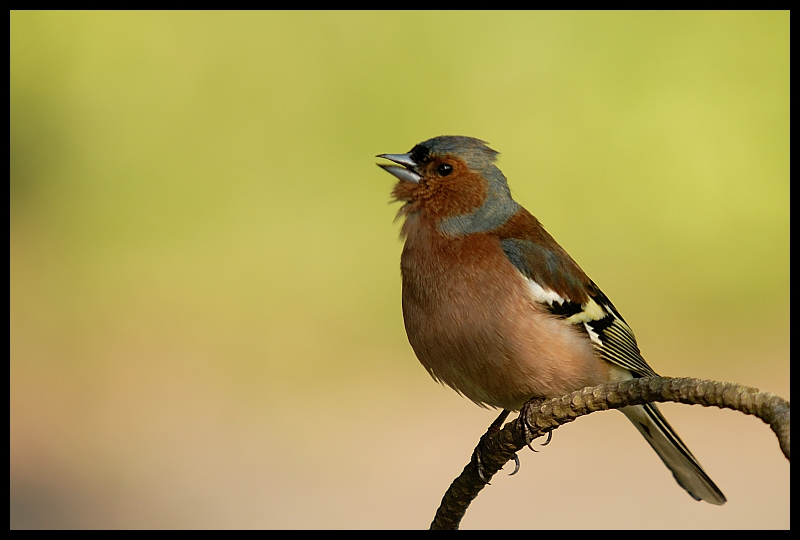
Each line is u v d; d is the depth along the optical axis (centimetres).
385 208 1302
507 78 1335
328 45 1357
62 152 1350
